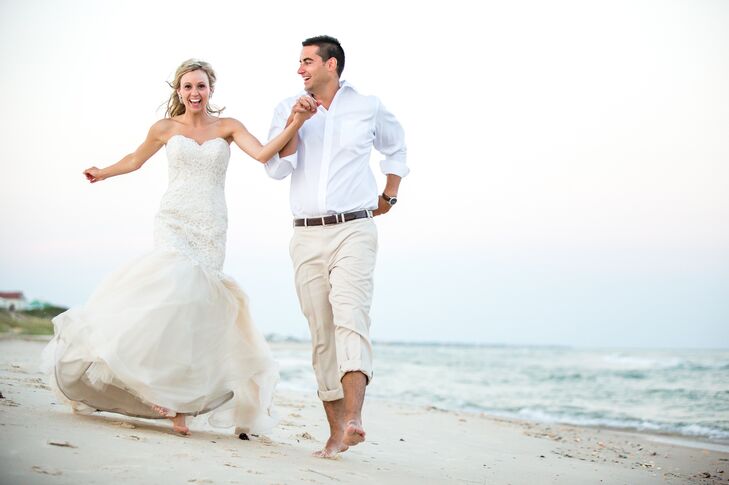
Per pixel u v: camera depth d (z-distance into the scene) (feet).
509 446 21.71
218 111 15.37
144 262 13.41
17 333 56.29
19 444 10.09
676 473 19.72
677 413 40.34
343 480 11.34
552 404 45.11
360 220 13.87
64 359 12.79
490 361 103.55
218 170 14.37
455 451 18.72
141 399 12.83
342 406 14.20
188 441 12.44
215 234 14.10
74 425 12.10
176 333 12.98
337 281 13.58
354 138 13.98
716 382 61.87
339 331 13.41
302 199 13.98
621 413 40.22
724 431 32.48
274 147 13.66
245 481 9.93
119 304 13.00
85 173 14.92
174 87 14.85
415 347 261.85
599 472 18.19
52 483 8.59
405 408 31.14
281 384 41.83
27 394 15.25
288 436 16.51
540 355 145.79
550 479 15.84
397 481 12.15
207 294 13.57
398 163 15.35
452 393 50.37
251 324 14.39
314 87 14.25
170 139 14.26
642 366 83.51
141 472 9.57
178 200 13.99
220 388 13.76
